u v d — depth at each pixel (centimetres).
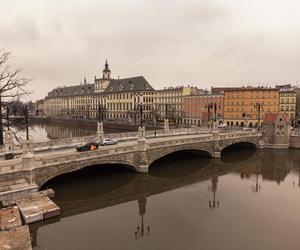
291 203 2981
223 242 2142
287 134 6312
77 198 3034
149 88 11988
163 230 2348
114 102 13138
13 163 2956
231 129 7325
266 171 4441
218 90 11688
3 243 1766
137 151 3847
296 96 9719
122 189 3400
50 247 2033
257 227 2402
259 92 9156
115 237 2208
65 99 17600
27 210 2312
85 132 10269
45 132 10481
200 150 5353
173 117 9825
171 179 3938
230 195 3256
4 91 3788
